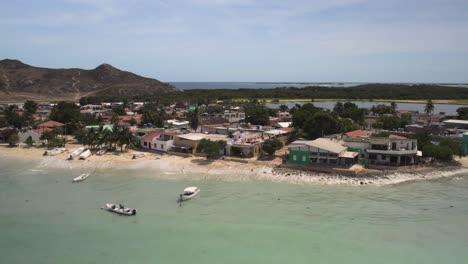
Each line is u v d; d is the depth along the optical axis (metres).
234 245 55.72
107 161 107.31
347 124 149.75
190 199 75.94
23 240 57.78
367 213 68.38
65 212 69.12
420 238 58.38
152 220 65.19
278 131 134.75
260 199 75.94
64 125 160.50
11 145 131.38
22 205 72.88
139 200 75.69
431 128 146.88
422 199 76.19
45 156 114.75
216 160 105.25
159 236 58.81
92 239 57.91
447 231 60.94
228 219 65.44
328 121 129.50
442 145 106.56
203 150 108.44
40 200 75.81
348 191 80.94
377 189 82.44
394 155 97.38
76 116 176.50
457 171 97.25
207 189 82.69
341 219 65.56
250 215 67.38
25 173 97.38
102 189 83.25
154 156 112.19
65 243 56.69
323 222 64.19
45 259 51.91
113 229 61.50
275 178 89.88
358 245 55.88
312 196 77.62
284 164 96.44
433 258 52.25
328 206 71.88
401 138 103.25
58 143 125.31
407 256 52.72
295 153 98.88
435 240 57.72
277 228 61.62
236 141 115.19
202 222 64.19
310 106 182.62
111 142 121.25
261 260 51.31
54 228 62.06
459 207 71.75
